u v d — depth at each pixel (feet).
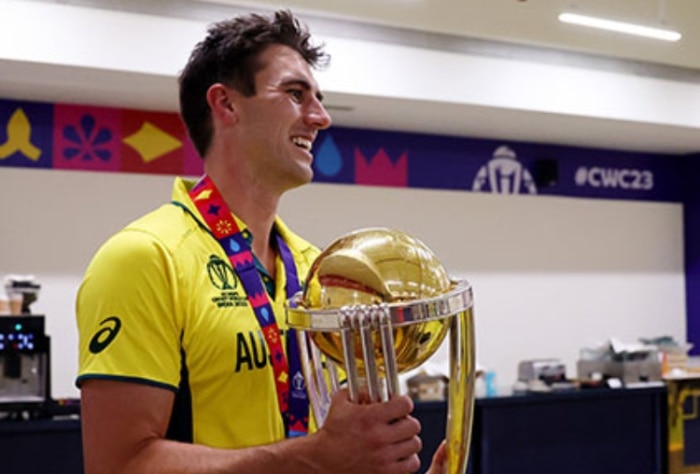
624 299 23.85
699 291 24.59
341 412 3.32
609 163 23.81
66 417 14.06
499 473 17.30
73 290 17.38
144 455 3.73
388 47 16.60
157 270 3.98
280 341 4.27
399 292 3.44
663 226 24.66
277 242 4.72
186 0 14.66
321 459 3.32
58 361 17.25
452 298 3.42
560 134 21.43
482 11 15.66
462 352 3.64
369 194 20.45
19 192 17.03
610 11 15.64
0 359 13.97
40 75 14.79
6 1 13.67
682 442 19.74
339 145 20.12
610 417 18.79
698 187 24.80
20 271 16.98
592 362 20.40
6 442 13.47
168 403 3.90
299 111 4.35
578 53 18.63
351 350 3.30
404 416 3.34
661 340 21.24
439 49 17.11
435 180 21.25
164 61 14.60
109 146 17.74
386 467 3.30
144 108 17.97
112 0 14.29
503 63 17.79
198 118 4.56
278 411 4.20
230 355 4.04
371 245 3.55
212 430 4.01
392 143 20.75
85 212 17.54
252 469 3.47
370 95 16.47
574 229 23.15
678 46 17.94
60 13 13.98
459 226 21.50
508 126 20.24
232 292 4.17
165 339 3.93
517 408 17.63
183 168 18.37
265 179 4.40
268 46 4.39
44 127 17.24
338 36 16.11
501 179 22.12
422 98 16.92
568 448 18.19
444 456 3.88
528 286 22.35
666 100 19.83
